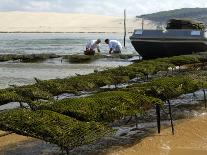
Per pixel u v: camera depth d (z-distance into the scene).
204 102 18.02
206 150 11.55
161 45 39.84
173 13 198.75
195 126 13.95
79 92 18.30
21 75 29.08
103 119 11.06
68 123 10.05
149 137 12.61
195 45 38.72
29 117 10.27
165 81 15.15
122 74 20.66
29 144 12.06
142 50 41.44
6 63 36.97
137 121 14.53
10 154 11.20
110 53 44.25
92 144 11.86
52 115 10.49
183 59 28.22
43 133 9.58
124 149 11.49
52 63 36.81
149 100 12.79
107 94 12.97
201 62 30.38
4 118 10.21
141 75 21.58
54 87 16.17
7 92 14.70
